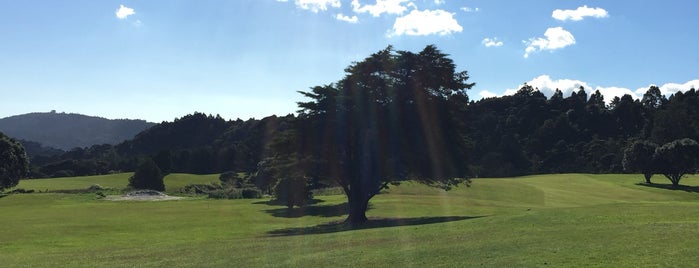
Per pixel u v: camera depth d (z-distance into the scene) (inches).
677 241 597.3
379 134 1366.9
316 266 599.2
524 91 6013.8
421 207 1769.2
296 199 1919.3
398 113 1376.7
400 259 609.3
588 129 5251.0
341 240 868.6
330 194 2706.7
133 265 683.4
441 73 1393.9
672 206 1020.5
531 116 5492.1
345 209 1895.9
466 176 1493.6
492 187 2539.4
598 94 6259.8
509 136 4849.9
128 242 1063.0
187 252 795.4
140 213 1818.4
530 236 735.7
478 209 1676.9
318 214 1771.7
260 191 2923.2
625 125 5324.8
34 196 2694.4
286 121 1478.8
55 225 1429.6
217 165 5216.5
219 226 1398.9
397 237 859.4
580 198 2183.8
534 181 2987.2
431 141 1384.1
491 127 5319.9
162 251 824.3
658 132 4503.0
